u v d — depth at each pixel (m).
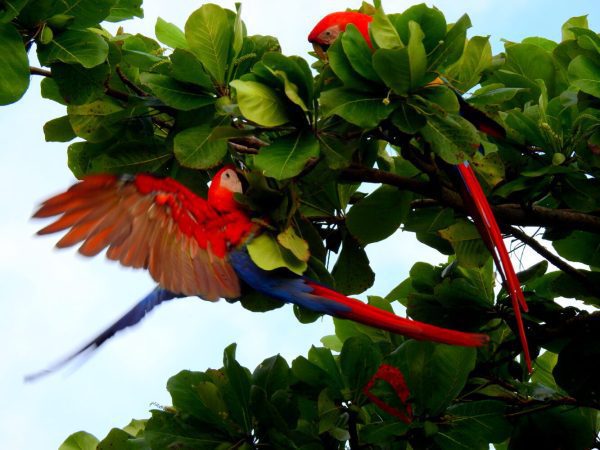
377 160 8.64
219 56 7.46
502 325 9.23
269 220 5.88
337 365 8.31
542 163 8.11
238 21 7.49
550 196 8.87
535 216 8.09
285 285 5.73
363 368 7.89
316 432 7.98
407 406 7.79
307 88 6.70
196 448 7.74
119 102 8.04
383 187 8.00
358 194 8.64
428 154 7.38
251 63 7.68
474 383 8.80
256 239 5.71
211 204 5.82
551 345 9.02
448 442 7.77
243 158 8.35
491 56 7.72
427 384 7.80
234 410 7.86
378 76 6.80
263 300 7.50
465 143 6.77
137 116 8.02
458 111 6.92
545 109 8.23
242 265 5.64
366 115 6.70
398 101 6.86
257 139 7.97
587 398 8.48
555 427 8.70
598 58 7.80
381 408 7.82
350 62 6.76
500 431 7.79
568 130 8.11
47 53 7.39
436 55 6.93
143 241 5.00
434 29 6.89
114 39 8.16
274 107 6.66
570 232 8.59
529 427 8.71
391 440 7.74
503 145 8.16
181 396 7.92
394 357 7.96
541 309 8.84
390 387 7.82
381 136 7.33
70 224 4.54
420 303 9.02
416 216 8.74
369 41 7.96
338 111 6.68
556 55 8.85
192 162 7.20
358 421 7.81
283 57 6.63
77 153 8.33
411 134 6.90
